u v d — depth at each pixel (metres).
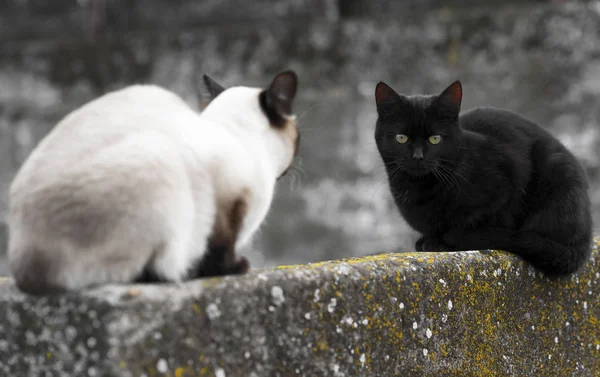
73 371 1.73
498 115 3.66
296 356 2.09
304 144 8.53
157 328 1.76
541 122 7.62
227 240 2.22
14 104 9.74
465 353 2.69
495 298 2.87
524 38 7.62
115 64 9.31
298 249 8.55
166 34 9.14
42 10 10.34
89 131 1.96
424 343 2.52
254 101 2.59
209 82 2.89
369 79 8.19
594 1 7.50
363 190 8.25
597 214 7.28
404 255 2.76
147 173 1.89
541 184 3.42
